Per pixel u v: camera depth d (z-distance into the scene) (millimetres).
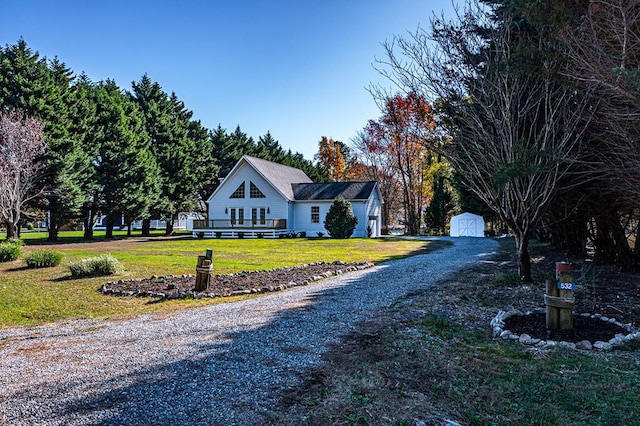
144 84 36875
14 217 18750
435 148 8016
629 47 3730
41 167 22641
